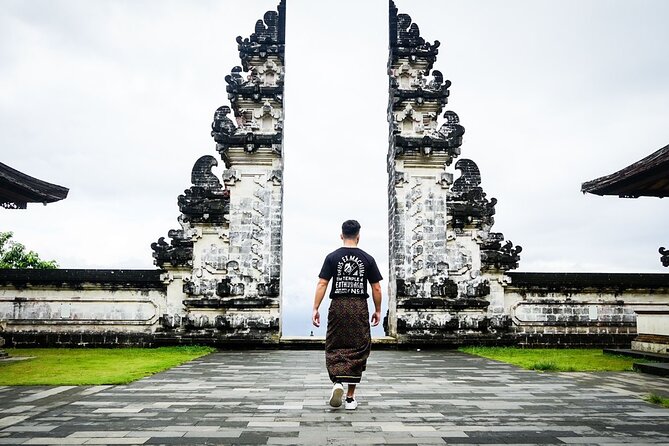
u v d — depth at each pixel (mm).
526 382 10594
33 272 20609
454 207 21797
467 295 21266
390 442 5754
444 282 21125
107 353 17469
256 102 21922
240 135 21391
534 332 21531
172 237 21141
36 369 12562
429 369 13070
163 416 7062
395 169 21906
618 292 21938
